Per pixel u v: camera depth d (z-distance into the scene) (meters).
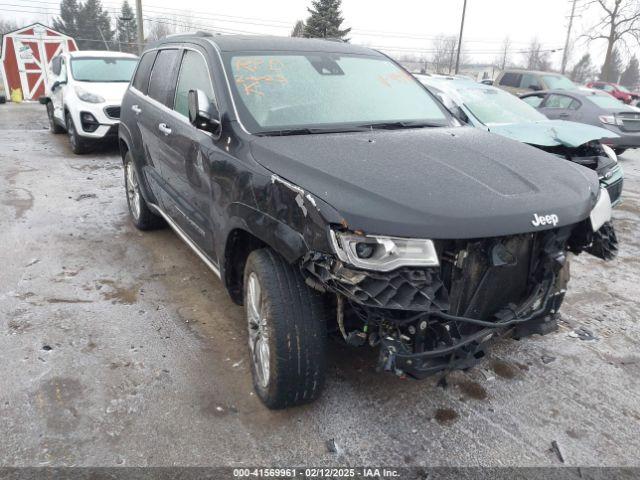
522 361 3.62
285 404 2.92
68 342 3.66
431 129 3.65
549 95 12.62
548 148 6.31
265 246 3.04
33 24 19.64
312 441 2.83
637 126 11.26
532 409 3.13
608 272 5.27
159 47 5.14
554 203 2.71
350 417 3.01
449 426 2.97
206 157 3.49
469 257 2.60
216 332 3.87
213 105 3.39
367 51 4.43
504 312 2.81
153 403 3.07
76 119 9.59
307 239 2.51
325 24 43.44
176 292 4.48
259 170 2.92
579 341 3.91
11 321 3.90
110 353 3.55
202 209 3.70
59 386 3.19
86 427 2.87
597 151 6.34
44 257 5.12
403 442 2.84
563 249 2.98
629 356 3.73
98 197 7.21
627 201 8.06
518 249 2.79
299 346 2.73
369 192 2.50
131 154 5.37
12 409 2.98
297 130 3.34
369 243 2.37
